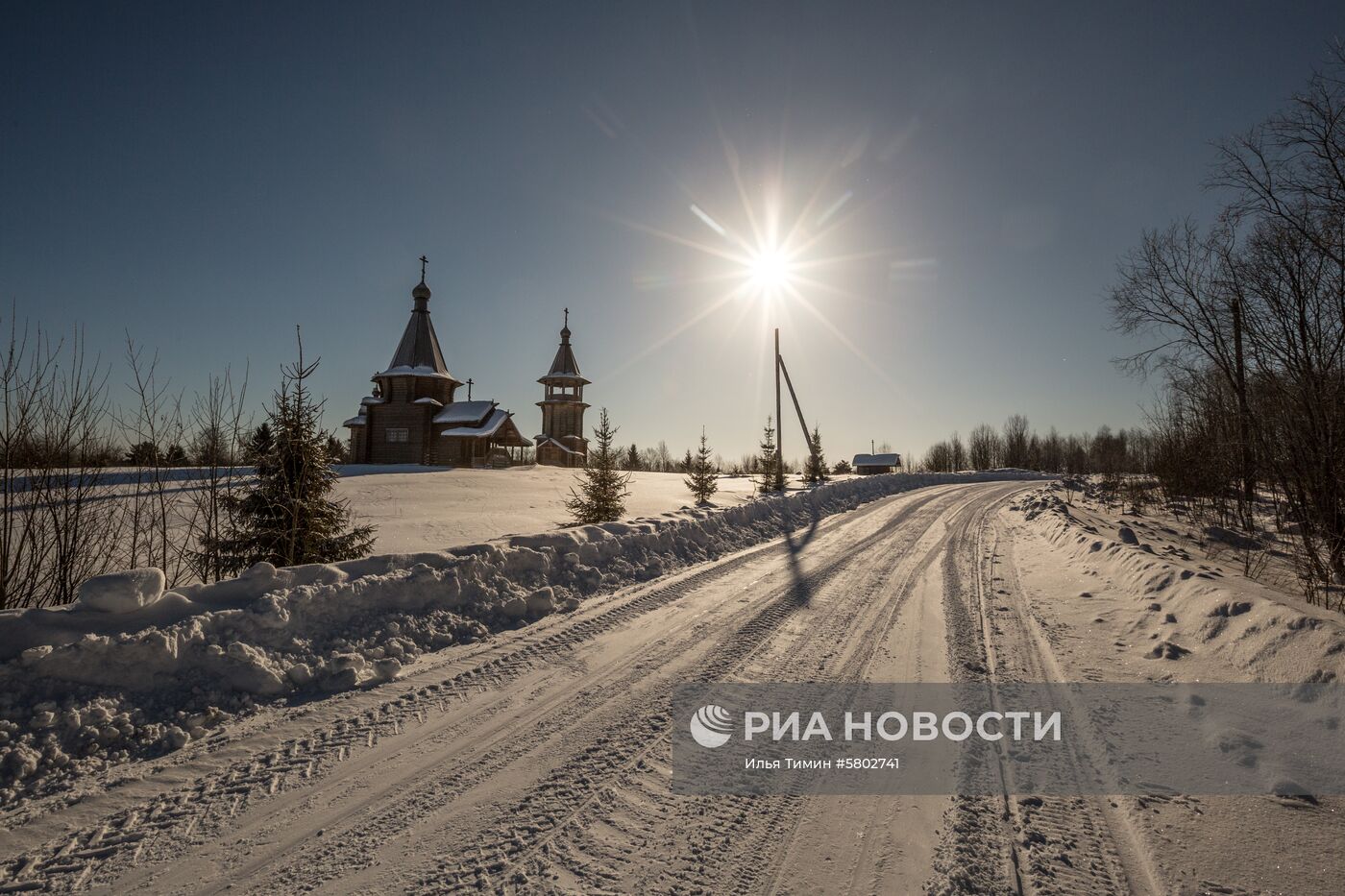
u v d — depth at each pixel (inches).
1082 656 213.2
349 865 103.2
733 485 1103.6
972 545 466.0
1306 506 319.3
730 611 269.6
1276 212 394.0
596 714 164.7
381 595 221.8
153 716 150.5
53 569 239.0
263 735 149.6
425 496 725.9
